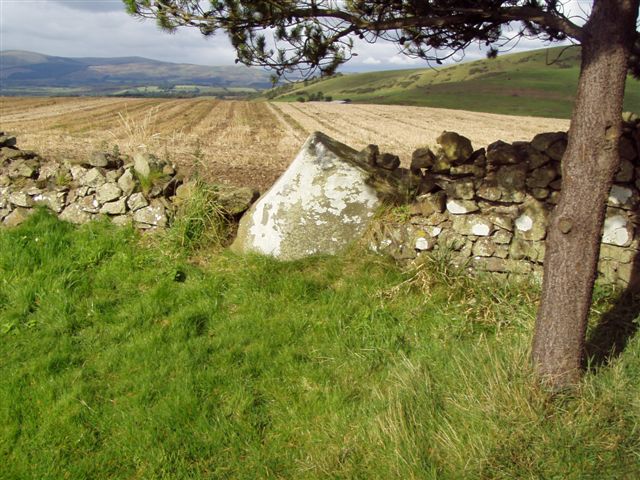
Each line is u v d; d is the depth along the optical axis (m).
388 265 5.60
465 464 2.96
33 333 4.74
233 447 3.39
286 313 5.00
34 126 24.19
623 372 3.54
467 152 5.48
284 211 6.05
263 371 4.17
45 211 6.83
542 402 3.26
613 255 5.13
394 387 3.70
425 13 4.27
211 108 47.38
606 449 2.95
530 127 35.34
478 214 5.52
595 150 3.04
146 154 6.91
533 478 2.83
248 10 4.28
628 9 2.90
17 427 3.57
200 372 4.12
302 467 3.21
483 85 102.19
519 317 4.64
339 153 6.22
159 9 4.34
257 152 18.59
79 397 3.89
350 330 4.66
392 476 2.98
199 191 6.64
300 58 4.67
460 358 3.88
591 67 3.04
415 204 5.77
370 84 144.38
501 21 4.23
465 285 5.26
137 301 5.28
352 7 4.25
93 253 6.02
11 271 5.70
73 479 3.19
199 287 5.47
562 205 3.22
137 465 3.29
